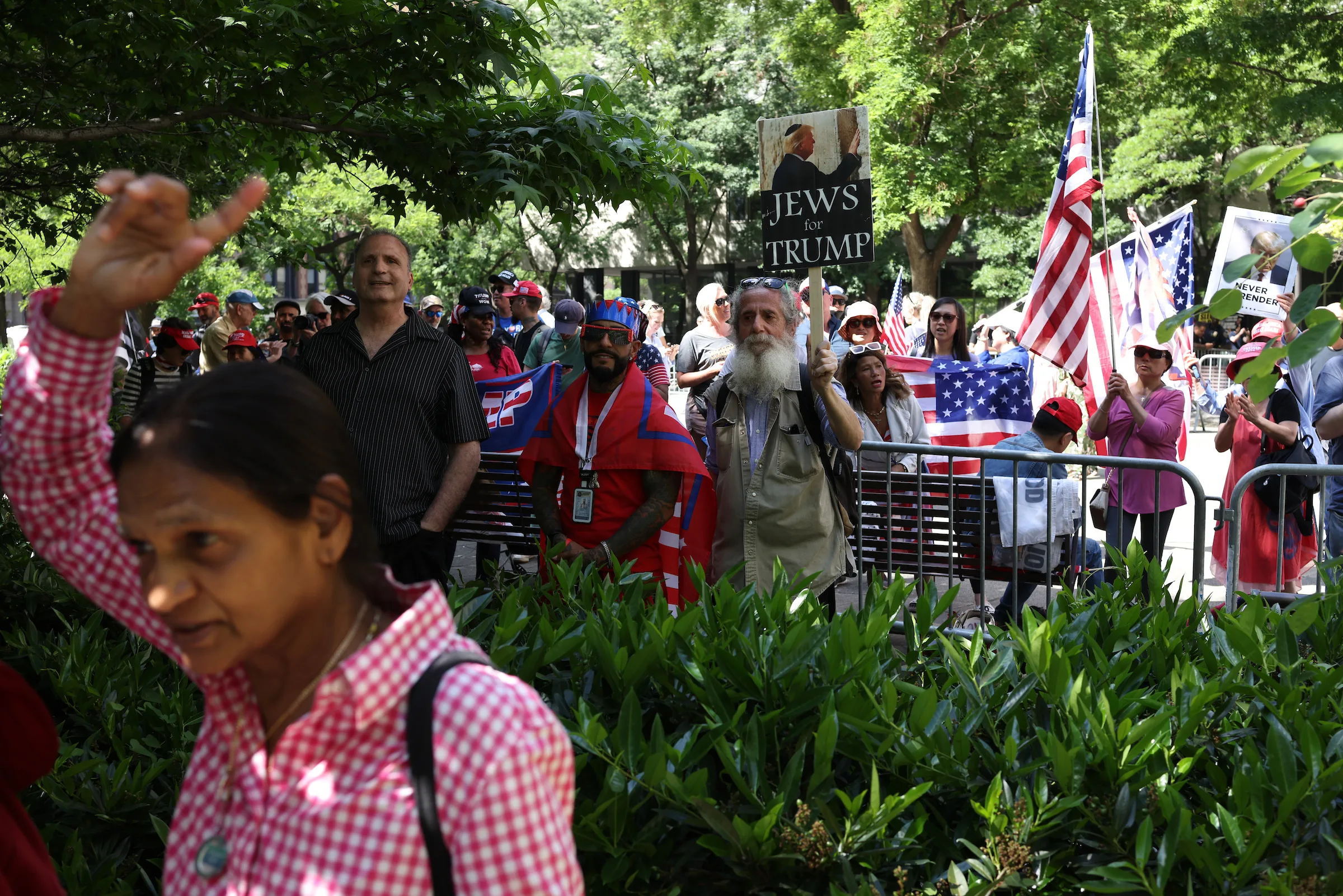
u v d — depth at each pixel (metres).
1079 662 3.01
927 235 36.09
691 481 4.51
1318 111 19.05
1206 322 24.02
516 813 1.20
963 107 21.61
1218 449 7.30
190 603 1.22
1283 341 6.69
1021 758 2.56
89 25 4.18
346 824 1.21
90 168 6.01
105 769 2.80
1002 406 7.53
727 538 4.84
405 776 1.23
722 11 26.09
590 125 4.60
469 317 7.99
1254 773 2.33
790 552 4.78
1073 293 7.21
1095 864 2.32
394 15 4.44
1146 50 21.14
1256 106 21.75
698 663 2.85
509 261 37.47
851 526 4.95
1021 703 2.77
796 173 4.89
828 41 22.89
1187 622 3.33
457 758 1.21
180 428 1.21
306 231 21.50
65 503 1.45
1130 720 2.49
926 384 7.59
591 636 2.85
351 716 1.24
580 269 44.16
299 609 1.29
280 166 5.37
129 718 3.12
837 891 2.13
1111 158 30.64
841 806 2.48
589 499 4.46
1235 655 2.97
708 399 4.94
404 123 4.80
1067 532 5.70
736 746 2.46
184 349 10.39
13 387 1.35
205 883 1.30
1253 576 6.98
